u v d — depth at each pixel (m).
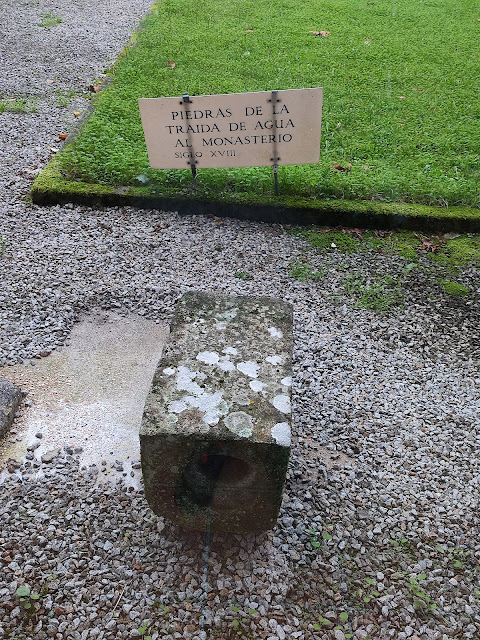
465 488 0.77
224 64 1.92
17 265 1.11
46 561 0.65
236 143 1.25
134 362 0.93
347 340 1.00
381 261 1.19
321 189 1.32
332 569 0.66
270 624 0.61
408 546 0.70
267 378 0.65
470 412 0.88
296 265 1.17
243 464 0.62
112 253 1.17
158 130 1.24
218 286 1.09
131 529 0.69
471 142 1.54
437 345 1.00
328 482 0.76
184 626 0.61
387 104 1.72
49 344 0.95
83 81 1.86
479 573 0.67
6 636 0.59
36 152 1.48
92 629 0.60
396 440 0.82
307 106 1.19
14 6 2.47
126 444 0.80
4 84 1.81
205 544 0.68
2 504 0.71
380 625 0.62
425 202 1.32
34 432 0.81
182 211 1.30
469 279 1.16
